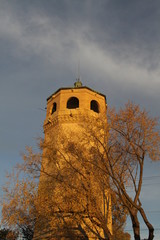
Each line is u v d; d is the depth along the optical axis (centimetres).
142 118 1845
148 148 1748
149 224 1477
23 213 1872
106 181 1845
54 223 1833
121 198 1611
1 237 2375
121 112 1902
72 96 3145
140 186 1673
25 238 1977
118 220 1891
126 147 1841
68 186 1812
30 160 2023
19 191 1936
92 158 1930
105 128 1947
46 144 2102
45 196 1873
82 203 1742
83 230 1950
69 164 1947
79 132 2198
